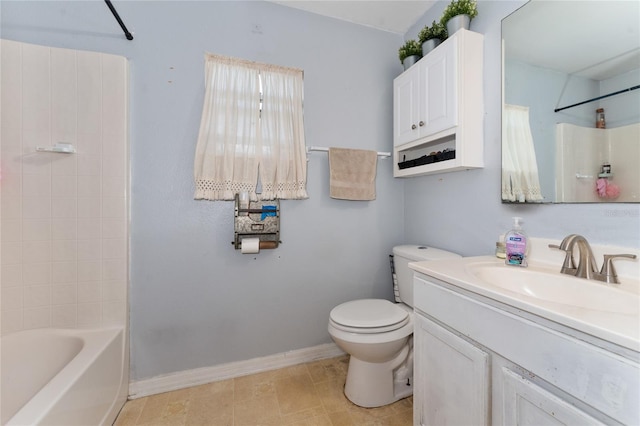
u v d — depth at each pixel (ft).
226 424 4.09
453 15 4.43
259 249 5.15
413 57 5.41
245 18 5.21
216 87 4.91
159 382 4.80
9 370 3.91
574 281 2.88
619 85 2.88
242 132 5.06
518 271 3.32
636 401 1.60
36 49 4.22
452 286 2.98
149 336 4.79
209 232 5.07
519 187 3.86
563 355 1.96
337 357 5.88
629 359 1.64
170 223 4.87
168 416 4.24
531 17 3.69
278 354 5.53
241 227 5.11
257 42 5.28
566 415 1.92
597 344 1.79
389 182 6.30
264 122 5.21
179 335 4.94
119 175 4.55
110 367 4.09
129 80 4.65
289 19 5.49
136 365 4.73
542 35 3.57
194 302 5.01
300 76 5.43
